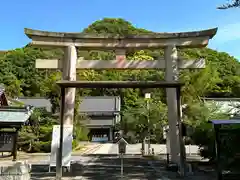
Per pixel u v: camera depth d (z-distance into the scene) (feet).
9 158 55.98
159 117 69.00
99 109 159.94
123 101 169.17
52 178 31.19
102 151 82.28
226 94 113.91
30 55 190.39
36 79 173.27
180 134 32.94
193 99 69.87
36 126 81.76
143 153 67.00
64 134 36.86
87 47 40.83
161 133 76.28
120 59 40.65
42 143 77.82
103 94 186.09
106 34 40.73
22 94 164.76
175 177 31.65
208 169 38.27
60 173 31.04
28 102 147.95
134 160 52.80
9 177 25.04
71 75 39.14
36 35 39.60
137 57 167.73
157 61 40.75
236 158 29.89
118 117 155.33
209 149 41.34
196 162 45.03
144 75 150.92
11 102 74.74
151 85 32.76
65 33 40.42
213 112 63.77
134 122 69.56
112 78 157.48
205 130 43.27
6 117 38.42
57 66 40.45
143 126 68.49
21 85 168.14
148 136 69.82
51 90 83.71
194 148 83.87
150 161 50.57
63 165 35.83
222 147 30.58
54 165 36.11
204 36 40.40
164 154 67.41
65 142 36.55
